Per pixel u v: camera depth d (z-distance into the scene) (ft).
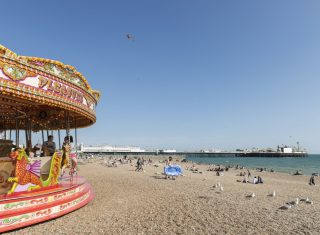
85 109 44.42
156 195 59.00
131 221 37.17
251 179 119.75
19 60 30.27
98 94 52.21
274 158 648.79
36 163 36.29
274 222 39.22
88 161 258.78
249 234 33.19
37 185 36.29
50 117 51.19
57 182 41.14
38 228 32.22
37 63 32.83
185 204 50.06
